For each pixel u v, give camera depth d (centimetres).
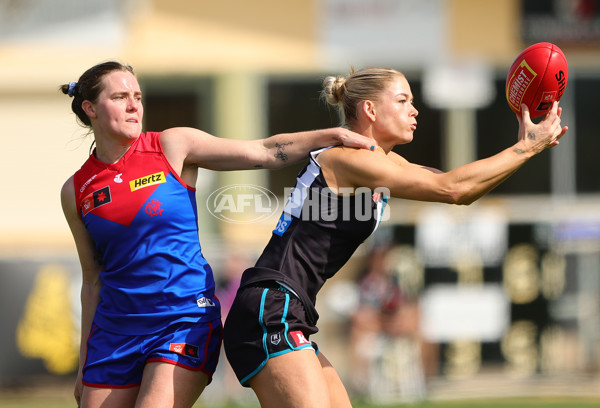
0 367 3106
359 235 1393
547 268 3231
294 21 4056
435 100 4062
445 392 3139
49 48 4031
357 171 1348
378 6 4025
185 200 1420
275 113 4084
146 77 4066
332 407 1427
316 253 1384
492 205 3991
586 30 4047
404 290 3161
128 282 1412
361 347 3138
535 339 3206
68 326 3123
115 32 4038
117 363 1405
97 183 1413
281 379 1327
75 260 3152
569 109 4081
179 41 4062
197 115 4122
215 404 2964
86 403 1416
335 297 3158
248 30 4062
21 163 4047
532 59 1384
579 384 3189
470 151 4081
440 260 3194
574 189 4091
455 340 3169
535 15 4041
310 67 4059
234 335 1383
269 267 1384
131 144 1428
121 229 1397
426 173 1327
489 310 3194
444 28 4031
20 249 3419
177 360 1372
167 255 1395
